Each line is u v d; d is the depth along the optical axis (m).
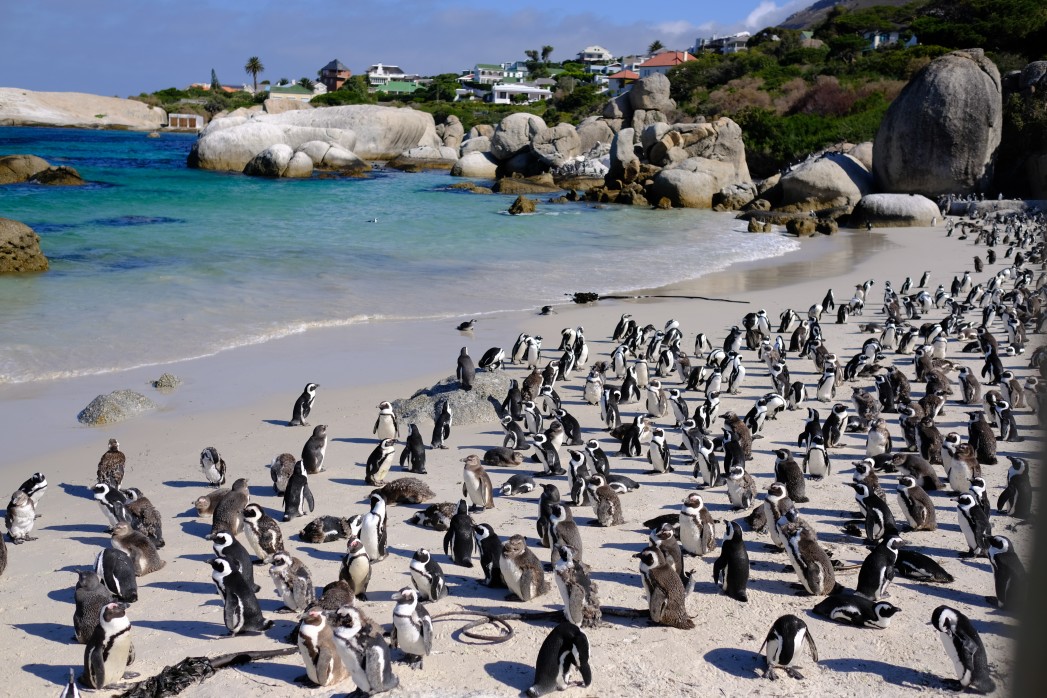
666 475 15.66
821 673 9.04
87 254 37.53
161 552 12.41
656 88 92.94
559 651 8.64
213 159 92.62
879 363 23.81
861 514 13.52
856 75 103.50
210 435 17.50
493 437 18.12
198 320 26.55
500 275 36.72
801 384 20.23
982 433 15.64
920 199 60.12
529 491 14.83
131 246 40.25
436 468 16.03
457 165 93.44
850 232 56.97
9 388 19.89
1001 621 10.09
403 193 75.00
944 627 8.77
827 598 10.37
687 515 11.98
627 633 9.89
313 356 23.45
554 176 86.62
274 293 30.91
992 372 21.38
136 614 10.50
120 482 14.76
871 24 146.00
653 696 8.61
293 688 8.86
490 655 9.44
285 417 18.67
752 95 107.38
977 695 8.58
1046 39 94.19
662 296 33.62
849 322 30.53
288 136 98.12
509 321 28.48
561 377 22.84
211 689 8.81
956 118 63.00
